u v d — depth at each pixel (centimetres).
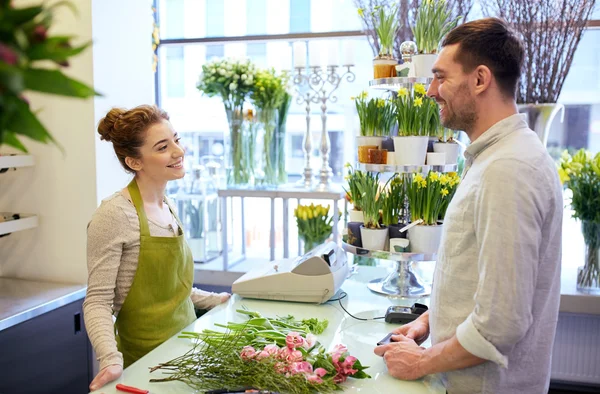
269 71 341
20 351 236
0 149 279
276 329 176
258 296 220
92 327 171
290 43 378
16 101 58
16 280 287
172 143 192
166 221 201
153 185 196
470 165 151
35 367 244
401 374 150
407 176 225
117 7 287
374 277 259
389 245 223
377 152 219
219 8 378
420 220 214
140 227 187
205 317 199
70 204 278
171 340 179
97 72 273
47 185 280
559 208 137
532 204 127
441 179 210
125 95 296
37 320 244
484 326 129
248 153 341
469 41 142
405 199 227
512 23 279
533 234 128
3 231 256
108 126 191
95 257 181
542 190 130
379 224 228
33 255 287
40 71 58
